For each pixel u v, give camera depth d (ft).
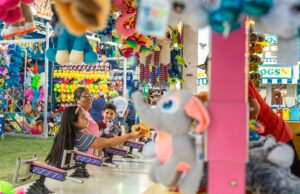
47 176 15.01
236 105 4.18
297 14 3.57
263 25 3.87
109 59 33.63
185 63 17.58
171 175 4.35
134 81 26.68
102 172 20.61
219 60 4.25
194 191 4.40
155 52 15.69
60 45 8.52
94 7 3.98
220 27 3.66
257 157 5.11
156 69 17.66
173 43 16.53
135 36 12.84
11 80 37.32
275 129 7.83
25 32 8.48
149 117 4.49
